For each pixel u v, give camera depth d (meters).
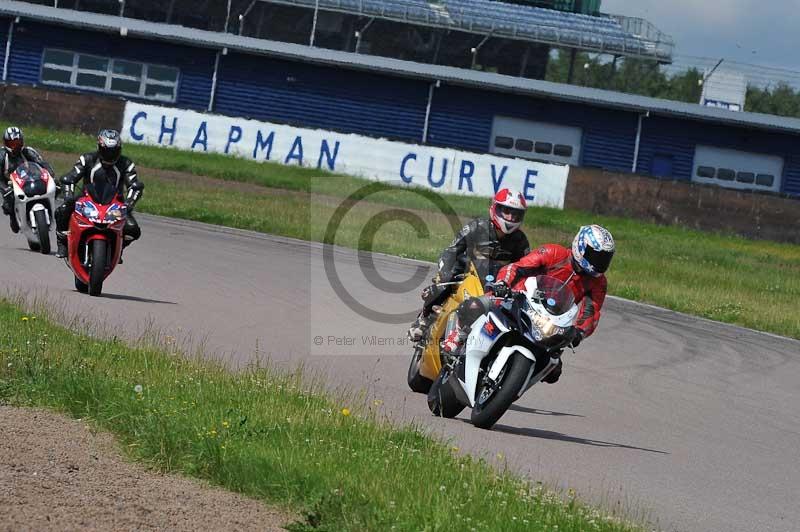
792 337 75.62
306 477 23.02
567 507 23.75
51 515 19.34
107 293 53.19
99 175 52.47
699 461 33.28
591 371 50.38
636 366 53.38
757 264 118.81
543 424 36.75
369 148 145.88
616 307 77.50
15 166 66.44
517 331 32.66
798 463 35.16
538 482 25.52
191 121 150.12
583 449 32.75
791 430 41.62
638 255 113.06
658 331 67.62
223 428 26.48
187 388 31.50
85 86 190.12
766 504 28.59
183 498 21.80
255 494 22.69
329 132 147.25
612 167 192.50
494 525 21.70
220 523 20.50
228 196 115.75
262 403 30.55
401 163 144.62
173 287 57.81
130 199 52.59
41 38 188.88
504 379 32.97
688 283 97.00
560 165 141.75
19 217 65.25
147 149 146.88
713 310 81.25
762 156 193.38
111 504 20.61
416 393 39.72
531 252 34.69
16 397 28.06
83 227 51.00
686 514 26.25
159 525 19.83
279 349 44.75
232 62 189.88
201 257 71.44
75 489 21.19
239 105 190.12
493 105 191.12
